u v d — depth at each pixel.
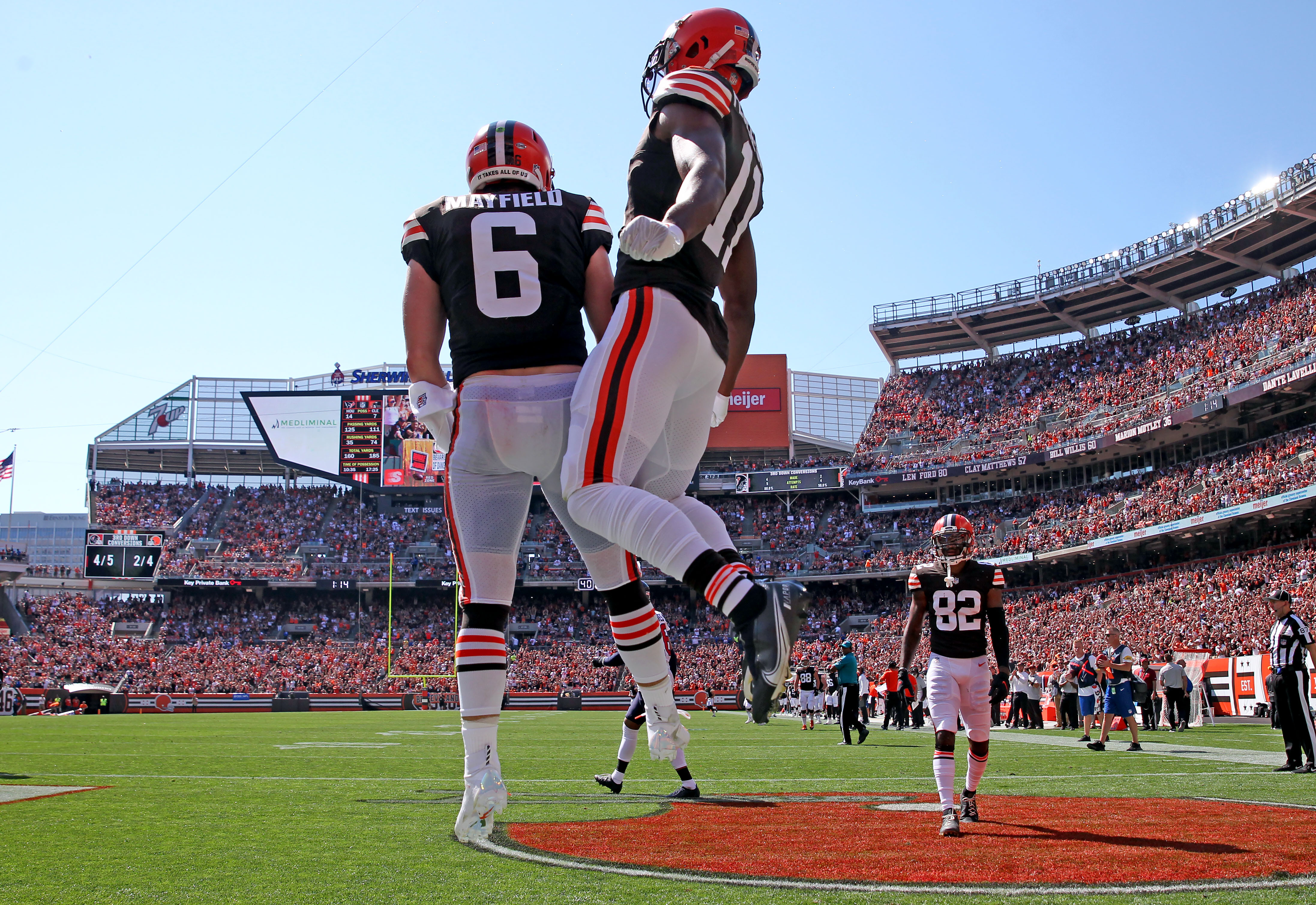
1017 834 4.75
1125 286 47.41
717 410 4.52
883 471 51.09
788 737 18.62
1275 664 9.67
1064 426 47.28
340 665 48.75
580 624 52.94
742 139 3.87
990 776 8.66
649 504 3.25
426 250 4.36
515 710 42.53
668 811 5.67
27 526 149.62
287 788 7.17
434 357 4.31
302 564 52.78
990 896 3.21
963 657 5.52
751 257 4.33
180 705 40.34
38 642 46.91
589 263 4.38
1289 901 3.17
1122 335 49.78
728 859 3.93
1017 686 23.52
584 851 4.14
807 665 22.78
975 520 50.06
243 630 51.84
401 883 3.42
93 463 57.81
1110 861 3.93
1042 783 7.93
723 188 3.49
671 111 3.70
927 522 51.72
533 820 5.18
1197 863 3.88
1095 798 6.62
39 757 11.19
